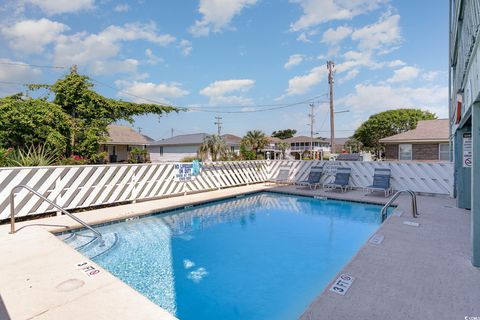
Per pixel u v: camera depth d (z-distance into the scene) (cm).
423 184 969
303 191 1099
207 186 1135
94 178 780
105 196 805
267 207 949
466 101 436
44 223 635
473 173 371
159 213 798
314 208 927
